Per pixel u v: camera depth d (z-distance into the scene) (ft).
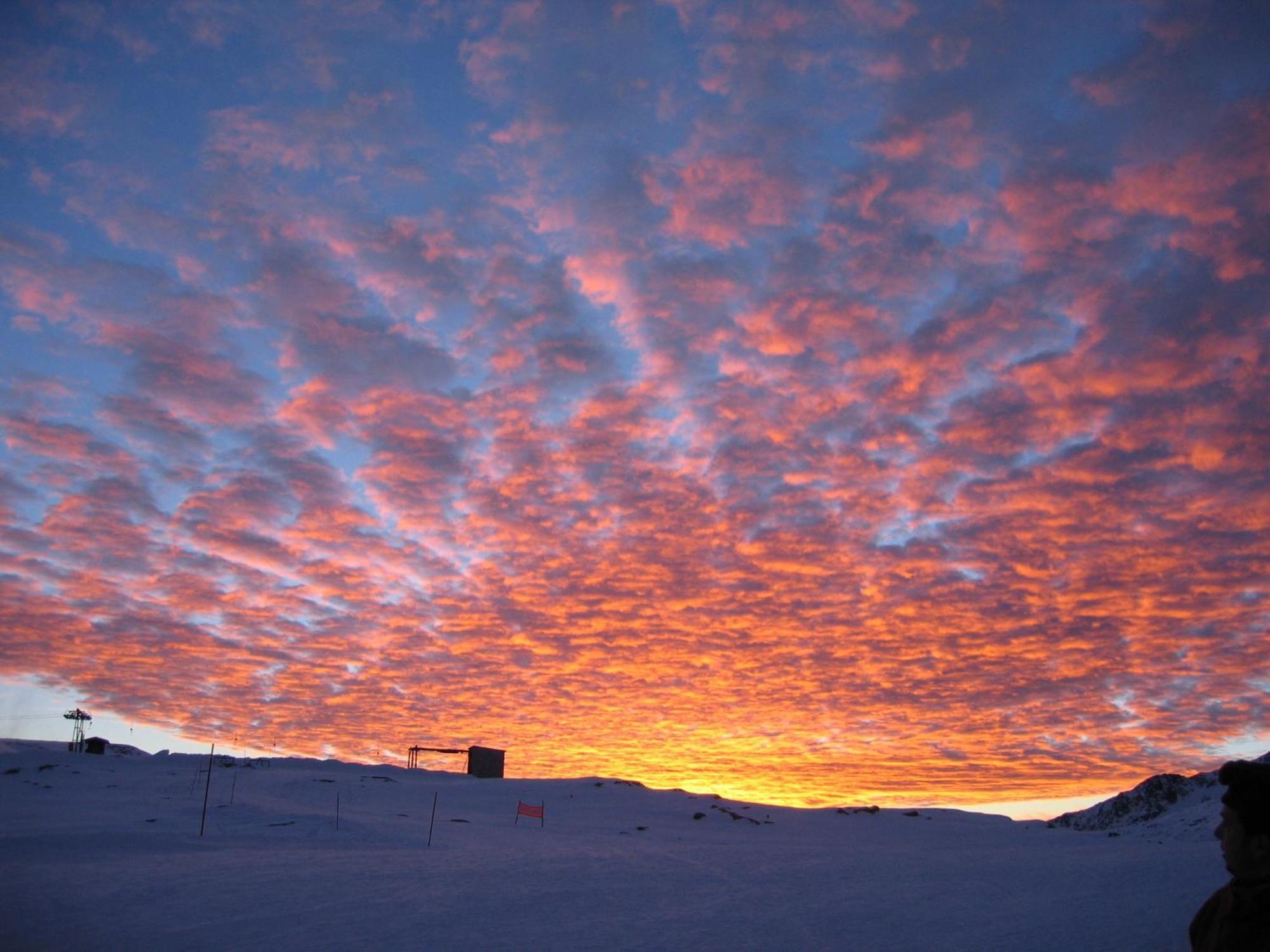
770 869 115.14
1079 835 230.48
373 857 121.70
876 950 64.49
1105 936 65.31
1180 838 188.14
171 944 63.98
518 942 67.41
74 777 256.11
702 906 85.15
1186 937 63.05
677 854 137.49
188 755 346.13
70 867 100.73
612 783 333.62
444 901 84.38
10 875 91.76
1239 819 15.78
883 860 128.77
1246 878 15.62
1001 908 81.41
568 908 82.64
